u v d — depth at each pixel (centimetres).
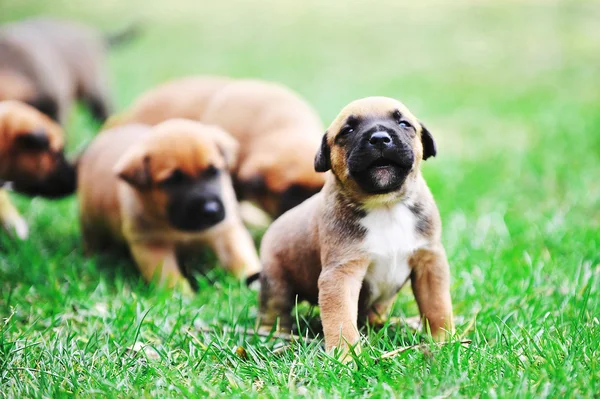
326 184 542
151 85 1736
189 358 507
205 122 914
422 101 1498
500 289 616
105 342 549
